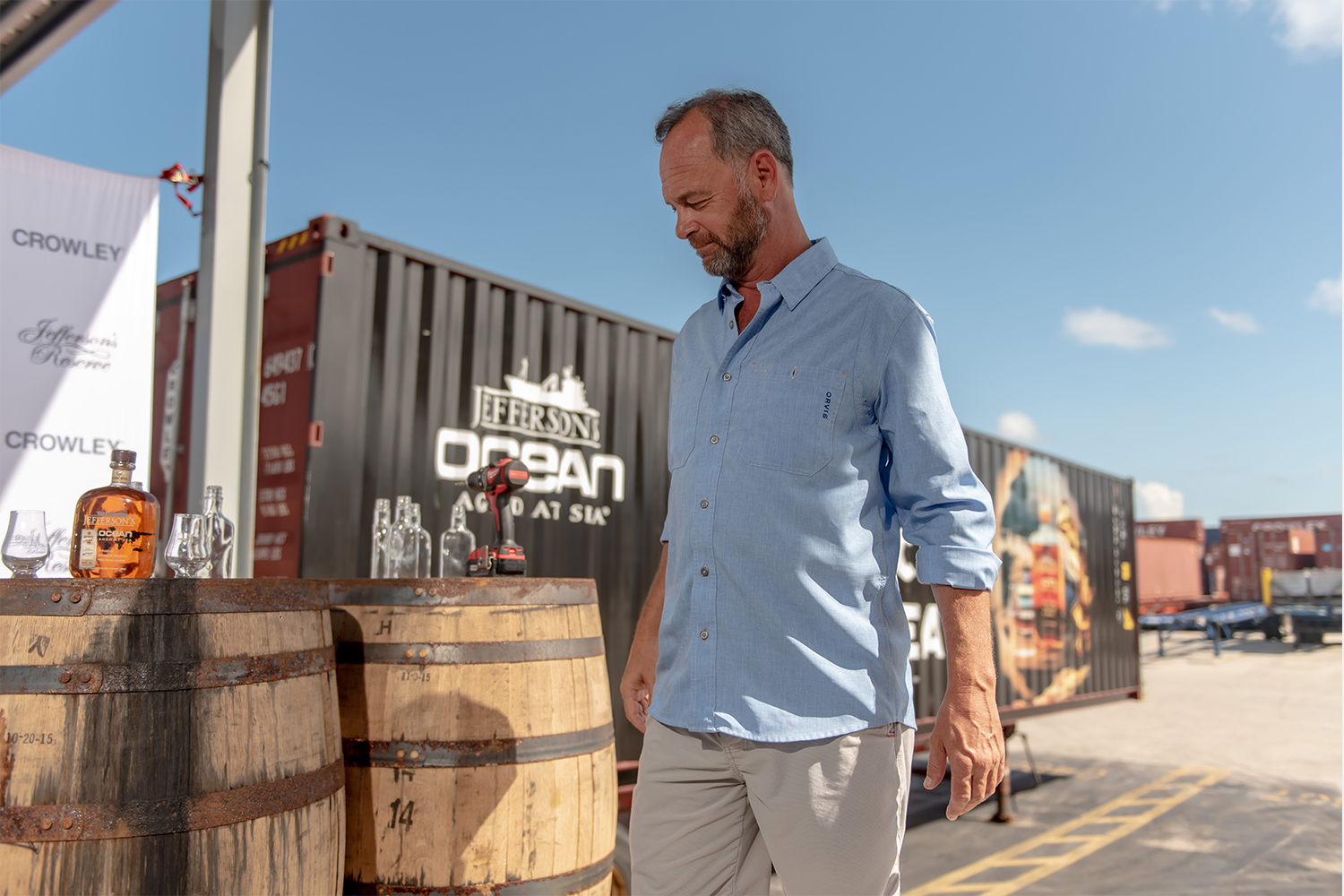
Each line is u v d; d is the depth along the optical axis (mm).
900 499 1244
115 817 1261
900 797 1229
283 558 2852
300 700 1484
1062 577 7043
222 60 2945
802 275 1328
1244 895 3826
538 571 3441
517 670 1847
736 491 1257
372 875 1729
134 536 1562
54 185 2801
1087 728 8945
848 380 1257
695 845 1294
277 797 1409
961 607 1145
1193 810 5406
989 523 1191
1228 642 18688
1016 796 5781
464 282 3336
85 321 2838
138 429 2920
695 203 1350
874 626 1229
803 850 1188
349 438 2922
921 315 1275
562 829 1851
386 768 1751
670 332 4172
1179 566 18750
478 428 3303
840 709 1185
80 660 1282
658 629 1571
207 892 1316
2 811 1240
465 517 3230
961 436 1233
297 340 2953
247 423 2852
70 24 3293
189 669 1341
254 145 2982
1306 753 7531
